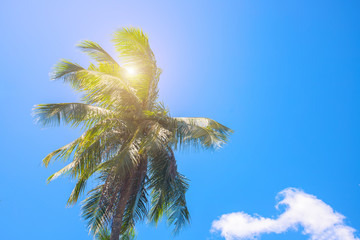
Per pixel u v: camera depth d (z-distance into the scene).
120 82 9.97
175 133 9.75
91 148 8.80
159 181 9.70
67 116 8.38
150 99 11.20
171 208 10.35
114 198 8.32
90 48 11.23
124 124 9.57
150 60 11.46
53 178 9.60
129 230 10.32
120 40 11.35
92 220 9.54
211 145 8.84
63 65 9.92
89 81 10.05
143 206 9.96
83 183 9.83
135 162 9.05
